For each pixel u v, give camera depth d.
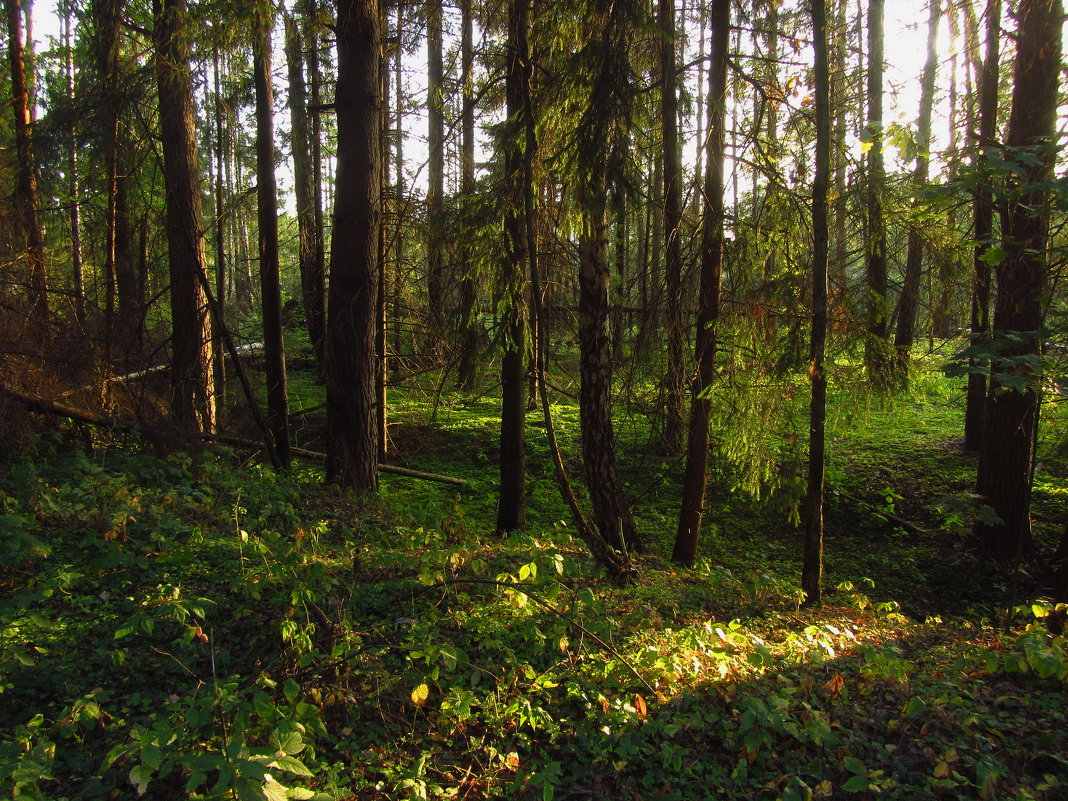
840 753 3.30
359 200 8.92
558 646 4.21
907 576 8.80
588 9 5.45
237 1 7.77
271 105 10.02
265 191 10.05
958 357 4.54
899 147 5.02
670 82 6.17
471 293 7.15
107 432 8.76
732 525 10.27
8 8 11.55
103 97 8.52
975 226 6.96
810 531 6.50
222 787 2.33
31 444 7.43
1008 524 8.64
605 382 6.80
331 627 4.14
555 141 6.32
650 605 5.53
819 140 5.91
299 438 13.45
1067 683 4.08
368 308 9.15
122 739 3.34
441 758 3.36
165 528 5.86
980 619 7.64
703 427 8.09
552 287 8.55
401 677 3.87
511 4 6.37
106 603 4.66
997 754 3.32
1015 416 8.51
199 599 3.97
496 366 11.31
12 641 4.05
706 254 7.17
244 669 3.99
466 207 6.83
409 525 7.46
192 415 9.55
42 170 9.40
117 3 8.52
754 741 3.24
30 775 2.62
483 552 6.23
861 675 4.12
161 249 11.23
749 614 5.91
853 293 6.45
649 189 6.17
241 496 7.27
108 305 10.28
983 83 9.78
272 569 5.02
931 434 12.77
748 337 6.79
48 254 9.86
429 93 9.42
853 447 12.30
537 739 3.51
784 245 6.85
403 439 13.45
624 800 3.09
